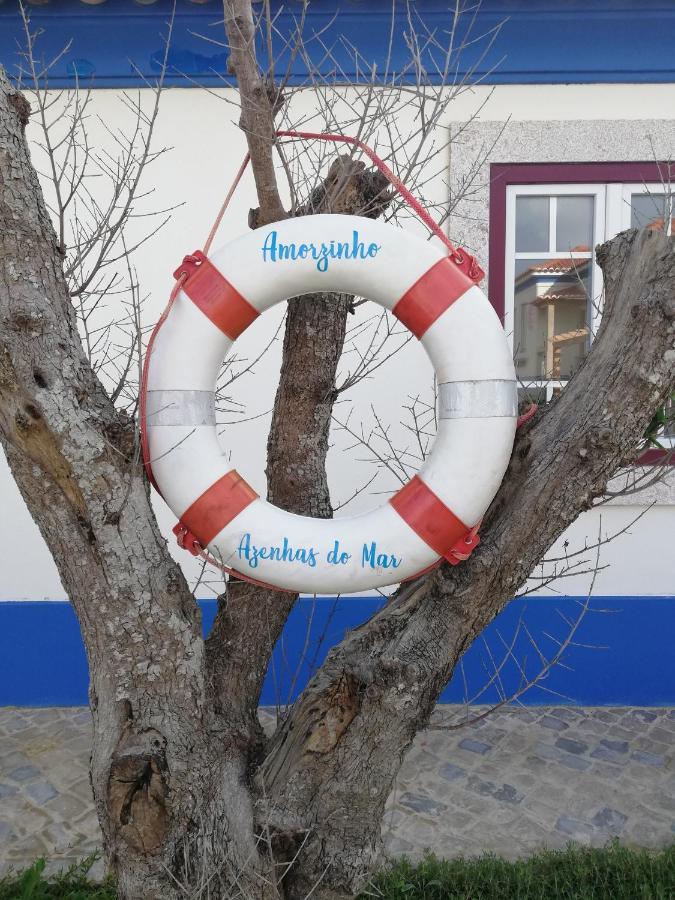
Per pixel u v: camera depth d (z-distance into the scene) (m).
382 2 3.10
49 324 1.30
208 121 3.35
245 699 1.75
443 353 1.55
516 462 1.53
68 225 3.36
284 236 1.55
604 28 3.24
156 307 3.42
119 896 1.51
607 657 3.62
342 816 1.51
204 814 1.47
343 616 3.62
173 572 1.47
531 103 3.33
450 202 2.25
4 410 1.28
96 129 3.32
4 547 3.62
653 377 1.33
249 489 1.61
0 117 1.29
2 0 3.08
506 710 3.63
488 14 3.18
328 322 1.73
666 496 3.46
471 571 1.48
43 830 2.71
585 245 3.53
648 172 3.37
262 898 1.47
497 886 2.33
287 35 3.13
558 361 3.62
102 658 1.43
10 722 3.54
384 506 1.61
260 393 3.51
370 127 1.80
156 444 1.57
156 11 3.17
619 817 2.78
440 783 3.01
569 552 3.57
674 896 2.28
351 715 1.52
